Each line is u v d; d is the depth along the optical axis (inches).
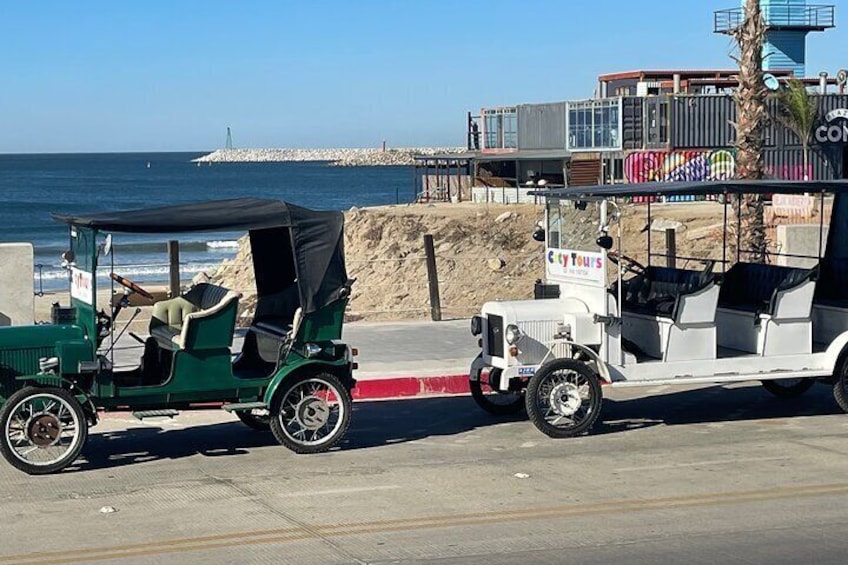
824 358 483.8
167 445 452.8
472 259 1555.1
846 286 505.0
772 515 343.9
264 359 459.2
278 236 470.0
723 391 566.3
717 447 442.0
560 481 388.8
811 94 2233.0
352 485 386.0
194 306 446.3
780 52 2573.8
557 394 454.0
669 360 465.7
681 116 2172.7
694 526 332.5
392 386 555.5
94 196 5029.5
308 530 331.3
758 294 500.7
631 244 1520.7
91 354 405.1
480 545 314.7
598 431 474.9
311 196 5177.2
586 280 465.7
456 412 517.0
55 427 401.7
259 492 376.8
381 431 478.3
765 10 2536.9
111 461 424.8
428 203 2258.9
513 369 456.1
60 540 322.0
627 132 2199.8
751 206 880.9
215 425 491.2
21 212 3895.2
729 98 2185.0
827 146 2228.1
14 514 350.3
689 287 465.4
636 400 546.3
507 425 487.2
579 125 2321.6
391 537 323.3
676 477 393.4
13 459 397.4
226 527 335.0
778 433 468.1
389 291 1448.1
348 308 1418.6
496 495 370.6
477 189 2277.3
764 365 477.4
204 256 2237.9
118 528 334.3
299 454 434.9
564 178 2276.1
